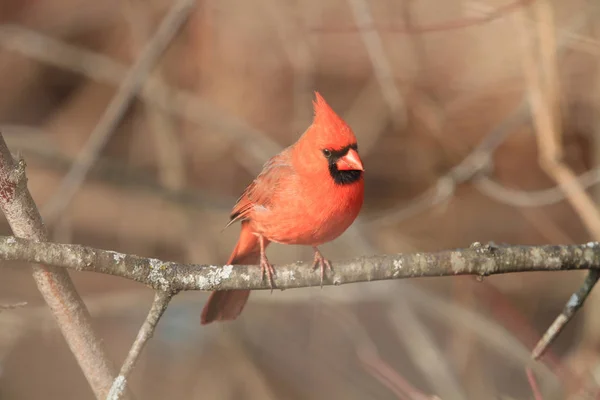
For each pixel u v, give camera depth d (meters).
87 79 14.34
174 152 12.41
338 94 13.55
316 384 11.73
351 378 11.67
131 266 4.95
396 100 10.34
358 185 5.94
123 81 11.41
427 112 11.16
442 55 12.44
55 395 10.67
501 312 10.45
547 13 8.61
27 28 13.51
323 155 5.87
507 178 12.92
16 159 4.83
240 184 13.95
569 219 12.72
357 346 10.90
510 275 12.34
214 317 6.53
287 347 12.19
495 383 10.91
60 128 14.19
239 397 11.30
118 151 13.92
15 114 14.16
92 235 13.42
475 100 12.45
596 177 9.59
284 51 13.17
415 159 12.89
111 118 9.89
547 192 9.88
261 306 12.66
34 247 4.80
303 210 6.00
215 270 5.24
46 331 9.98
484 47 12.31
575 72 11.47
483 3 10.39
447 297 12.18
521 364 9.98
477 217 13.09
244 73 13.36
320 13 12.83
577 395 7.75
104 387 5.04
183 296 10.70
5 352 9.91
